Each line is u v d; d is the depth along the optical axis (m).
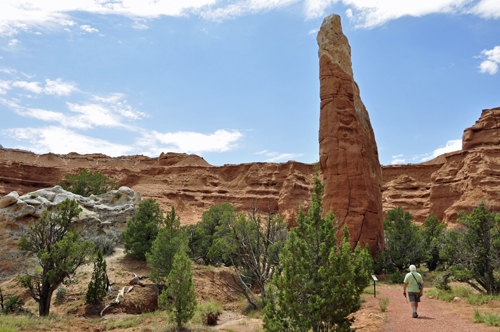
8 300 23.52
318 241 12.51
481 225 18.50
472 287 19.88
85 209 37.44
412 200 88.06
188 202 93.75
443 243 21.62
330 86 34.69
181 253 20.50
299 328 11.51
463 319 11.62
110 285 24.72
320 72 35.75
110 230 37.06
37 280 24.53
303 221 13.11
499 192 68.25
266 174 98.62
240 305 25.27
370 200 32.09
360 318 14.23
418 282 12.78
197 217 87.31
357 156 32.62
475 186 72.19
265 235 25.19
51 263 21.91
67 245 22.05
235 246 25.28
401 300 17.50
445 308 14.20
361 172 32.19
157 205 35.31
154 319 20.58
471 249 18.39
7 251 29.50
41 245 23.19
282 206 87.38
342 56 35.50
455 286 19.95
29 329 16.88
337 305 11.30
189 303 18.95
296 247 12.27
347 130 33.62
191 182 101.94
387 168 99.38
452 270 19.28
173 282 18.94
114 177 102.25
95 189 62.69
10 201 31.98
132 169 108.19
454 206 73.00
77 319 20.39
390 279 26.69
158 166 110.12
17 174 91.94
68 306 22.64
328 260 11.97
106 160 110.31
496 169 73.06
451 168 82.06
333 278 11.27
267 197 91.25
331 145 33.41
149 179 104.56
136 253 31.97
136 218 34.12
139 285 25.41
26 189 90.94
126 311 22.80
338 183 32.38
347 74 35.06
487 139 80.06
